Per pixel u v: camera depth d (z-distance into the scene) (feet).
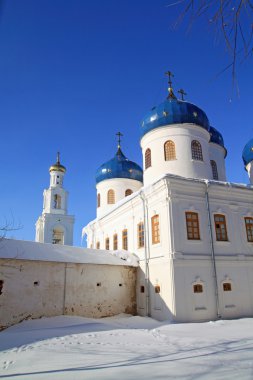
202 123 81.56
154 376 21.36
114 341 36.73
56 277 61.82
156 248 65.36
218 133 100.83
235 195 71.10
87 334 42.06
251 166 99.45
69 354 29.53
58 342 36.22
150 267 66.80
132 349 31.65
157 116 81.46
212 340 36.78
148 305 65.00
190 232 63.57
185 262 60.34
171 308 57.52
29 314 56.95
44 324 54.24
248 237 70.13
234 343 34.47
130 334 42.11
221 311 60.59
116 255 75.20
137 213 75.92
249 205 72.84
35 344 35.24
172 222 61.93
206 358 26.84
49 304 59.62
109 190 112.47
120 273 70.08
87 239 112.88
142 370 23.09
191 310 58.08
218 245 65.46
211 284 61.72
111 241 90.48
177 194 64.34
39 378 21.71
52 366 25.13
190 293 59.06
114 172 112.98
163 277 61.52
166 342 35.83
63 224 139.74
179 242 61.36
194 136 80.53
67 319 57.21
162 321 58.54
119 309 67.67
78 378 21.39
